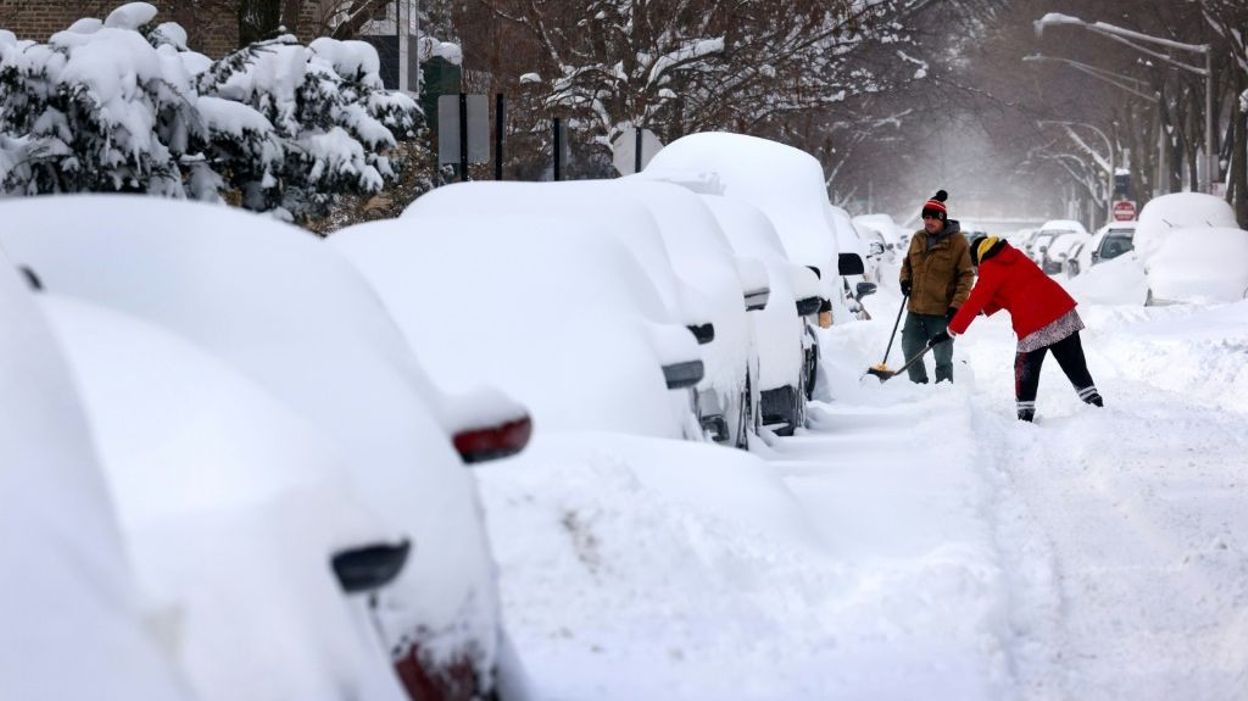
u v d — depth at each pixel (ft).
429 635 39.70
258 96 163.02
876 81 386.93
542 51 350.64
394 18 328.70
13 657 19.19
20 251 48.47
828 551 79.92
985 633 64.03
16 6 277.85
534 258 88.07
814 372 144.36
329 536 29.91
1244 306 257.96
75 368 30.40
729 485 80.18
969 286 167.02
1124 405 151.02
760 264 115.65
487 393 48.11
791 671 59.31
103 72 145.07
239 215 50.42
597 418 82.53
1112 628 70.69
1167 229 388.98
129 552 27.84
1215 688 61.16
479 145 172.14
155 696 20.31
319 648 28.71
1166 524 91.61
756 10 344.69
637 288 90.94
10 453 21.26
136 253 48.42
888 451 116.16
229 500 28.91
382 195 192.13
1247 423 135.85
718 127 348.38
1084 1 632.38
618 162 245.04
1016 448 126.82
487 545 43.29
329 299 47.03
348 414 42.04
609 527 67.72
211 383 31.17
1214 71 498.69
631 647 61.16
